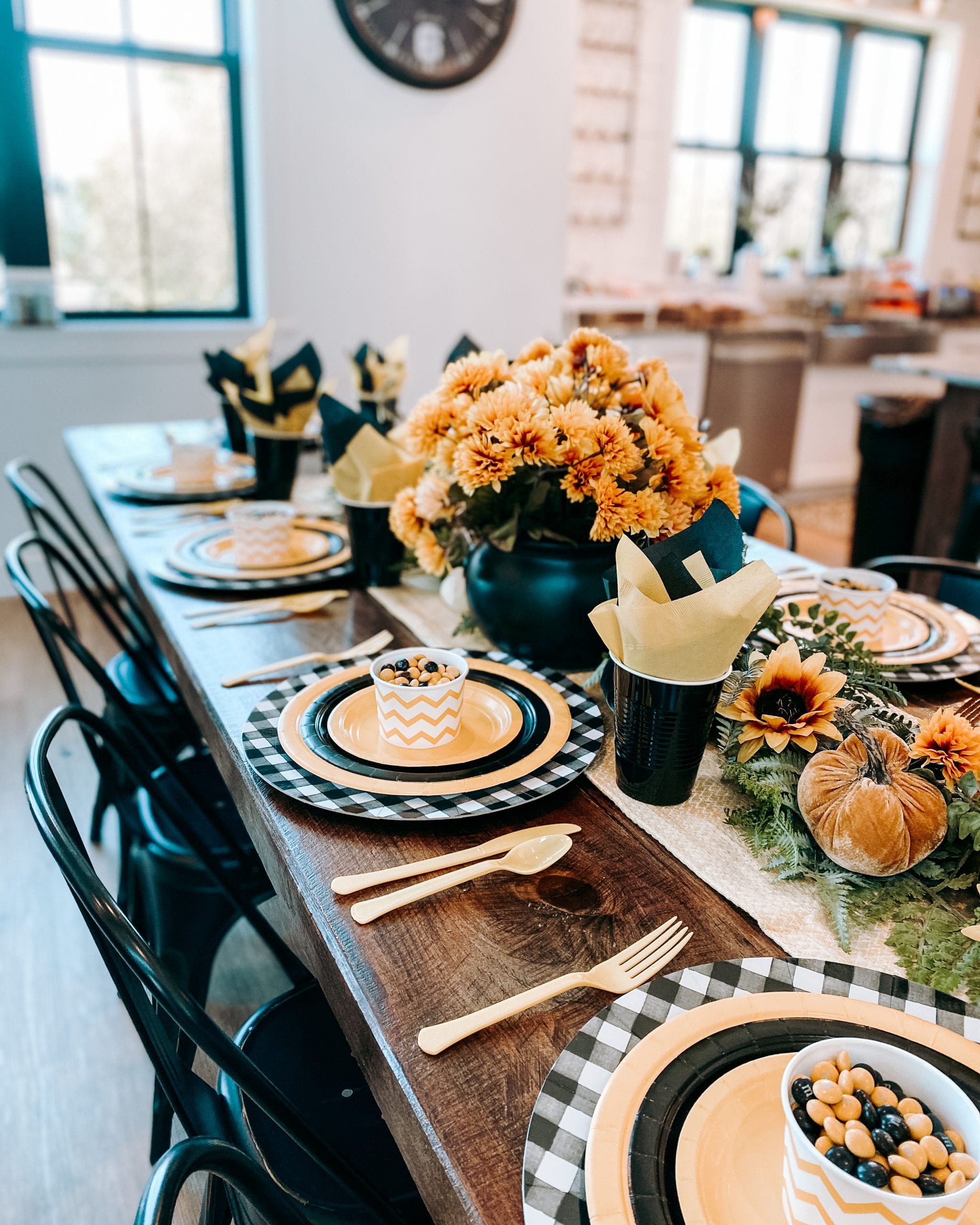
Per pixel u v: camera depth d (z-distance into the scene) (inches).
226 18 131.8
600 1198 15.5
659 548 28.8
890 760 25.7
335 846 27.4
